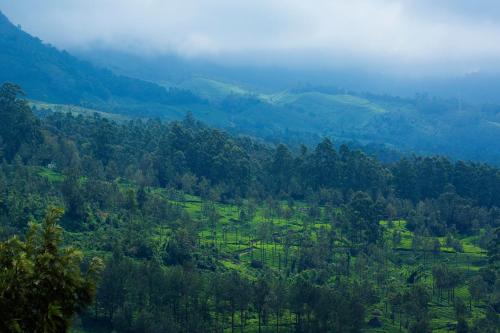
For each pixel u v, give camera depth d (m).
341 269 165.88
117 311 124.31
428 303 153.12
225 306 132.00
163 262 153.88
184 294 129.38
